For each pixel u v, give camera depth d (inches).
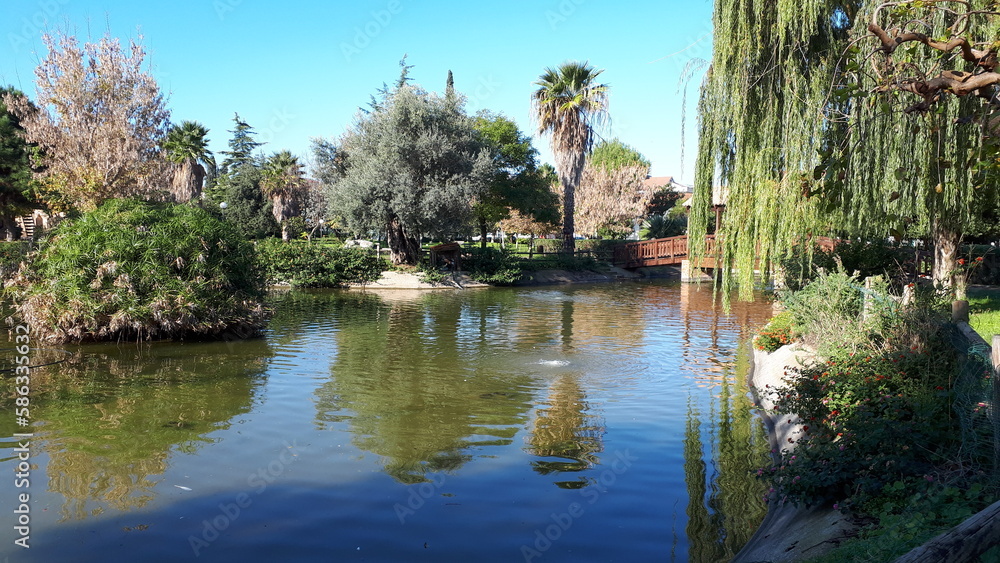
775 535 207.3
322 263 1250.0
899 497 192.1
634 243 1641.2
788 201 348.2
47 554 200.1
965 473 191.0
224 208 1369.3
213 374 454.9
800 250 427.5
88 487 253.8
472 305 950.4
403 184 1241.4
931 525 163.2
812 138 341.7
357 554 202.7
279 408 369.4
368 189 1252.5
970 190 349.1
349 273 1267.2
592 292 1197.7
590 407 378.6
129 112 1055.6
